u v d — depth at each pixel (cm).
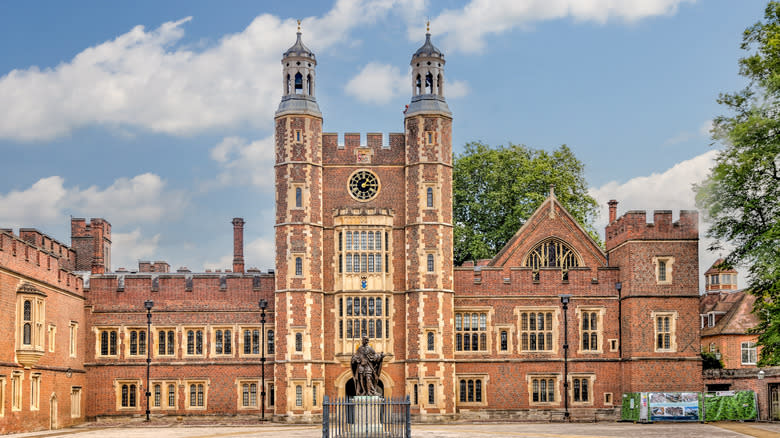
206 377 5850
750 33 4869
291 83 5844
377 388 4125
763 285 4703
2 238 4456
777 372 5556
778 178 4706
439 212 5759
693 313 5797
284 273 5672
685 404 5406
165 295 5919
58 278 5347
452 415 5644
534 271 6325
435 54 5909
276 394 5600
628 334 5828
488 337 5934
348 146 5891
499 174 7688
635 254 5834
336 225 5797
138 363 5841
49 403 5116
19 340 4691
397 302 5772
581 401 5912
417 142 5806
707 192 4844
